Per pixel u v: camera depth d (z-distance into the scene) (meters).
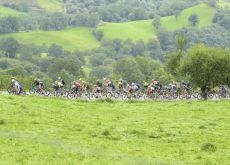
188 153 45.00
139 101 105.06
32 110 66.62
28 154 40.06
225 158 43.03
